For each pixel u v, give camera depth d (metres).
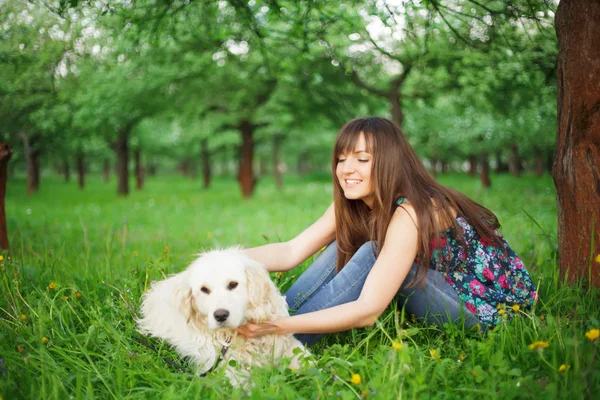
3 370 2.20
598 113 2.71
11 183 30.28
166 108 14.30
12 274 3.40
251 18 4.21
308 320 2.35
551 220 6.87
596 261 2.78
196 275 2.47
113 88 11.69
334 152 2.79
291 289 3.00
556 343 2.16
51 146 11.53
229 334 2.53
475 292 2.61
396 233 2.43
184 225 9.45
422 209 2.46
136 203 15.65
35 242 5.75
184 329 2.60
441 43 7.00
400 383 1.96
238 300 2.40
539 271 3.57
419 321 2.79
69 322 2.87
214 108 15.91
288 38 4.30
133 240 6.77
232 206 13.95
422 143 20.64
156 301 2.80
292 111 14.25
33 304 2.96
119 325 2.87
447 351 2.48
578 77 2.77
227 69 12.53
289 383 2.19
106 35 4.62
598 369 1.93
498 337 2.38
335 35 5.56
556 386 1.86
